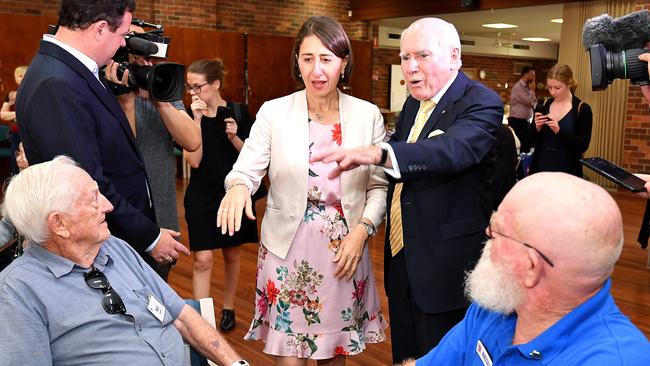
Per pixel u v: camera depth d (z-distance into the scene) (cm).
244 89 1058
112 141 200
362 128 213
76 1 187
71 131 185
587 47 186
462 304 188
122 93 222
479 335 128
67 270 159
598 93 890
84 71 192
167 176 261
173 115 242
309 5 1177
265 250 219
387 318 377
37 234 155
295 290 213
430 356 140
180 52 992
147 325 171
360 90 1148
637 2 830
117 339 163
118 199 195
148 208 219
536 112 486
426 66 187
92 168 188
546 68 2017
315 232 210
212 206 331
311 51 200
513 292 111
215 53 1022
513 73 1995
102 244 175
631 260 510
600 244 102
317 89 204
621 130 876
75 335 158
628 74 174
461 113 186
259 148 213
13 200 155
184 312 189
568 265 104
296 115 211
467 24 1502
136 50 213
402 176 170
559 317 111
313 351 214
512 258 110
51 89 184
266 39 1065
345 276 213
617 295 423
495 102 186
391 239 204
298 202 209
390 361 321
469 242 187
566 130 478
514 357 113
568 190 106
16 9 878
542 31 1644
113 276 171
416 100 207
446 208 187
